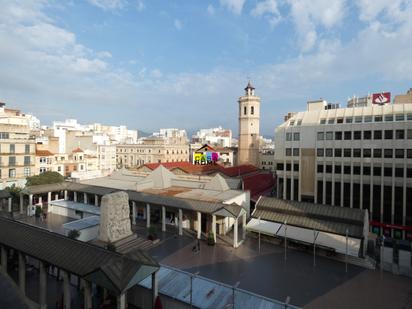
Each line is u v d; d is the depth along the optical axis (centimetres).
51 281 2494
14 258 2700
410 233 4300
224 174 6856
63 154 8112
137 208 4700
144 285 2170
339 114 5203
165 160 11906
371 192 4634
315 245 3134
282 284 2516
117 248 2662
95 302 2158
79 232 3384
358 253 2928
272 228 3534
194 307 1967
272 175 8281
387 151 4506
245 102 10525
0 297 2047
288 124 5634
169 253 3216
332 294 2356
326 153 5050
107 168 11369
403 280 2631
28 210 4747
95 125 19650
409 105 4662
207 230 3909
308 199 5256
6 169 5912
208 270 2786
